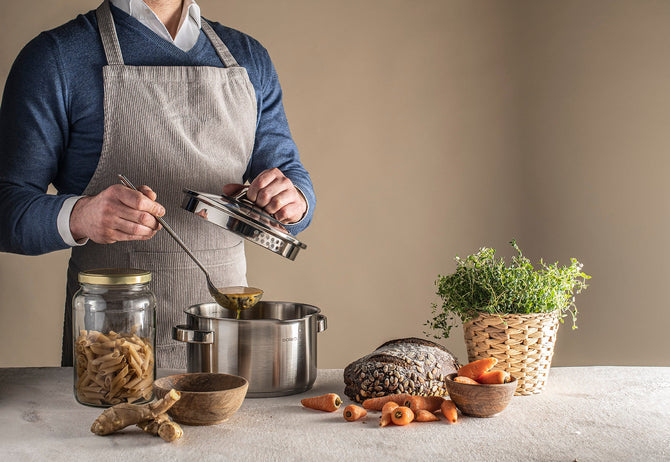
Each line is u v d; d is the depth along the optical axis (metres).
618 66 3.16
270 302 1.63
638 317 3.16
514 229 3.23
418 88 3.22
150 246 1.77
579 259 3.20
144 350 1.35
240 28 3.16
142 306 1.35
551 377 1.60
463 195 3.24
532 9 3.19
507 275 1.46
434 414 1.33
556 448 1.14
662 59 3.13
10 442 1.15
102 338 1.32
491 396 1.27
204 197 1.40
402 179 3.23
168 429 1.15
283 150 1.93
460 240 3.24
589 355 3.17
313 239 3.22
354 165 3.21
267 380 1.42
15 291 3.01
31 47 1.68
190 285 1.81
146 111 1.74
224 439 1.18
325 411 1.34
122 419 1.18
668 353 3.15
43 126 1.66
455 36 3.22
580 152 3.19
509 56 3.21
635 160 3.16
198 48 1.85
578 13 3.17
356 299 3.24
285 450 1.13
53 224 1.49
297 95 3.19
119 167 1.74
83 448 1.13
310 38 3.18
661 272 3.15
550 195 3.21
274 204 1.54
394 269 3.24
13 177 1.62
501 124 3.22
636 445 1.16
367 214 3.23
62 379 1.56
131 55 1.76
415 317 3.25
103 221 1.42
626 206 3.17
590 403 1.39
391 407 1.27
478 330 1.46
